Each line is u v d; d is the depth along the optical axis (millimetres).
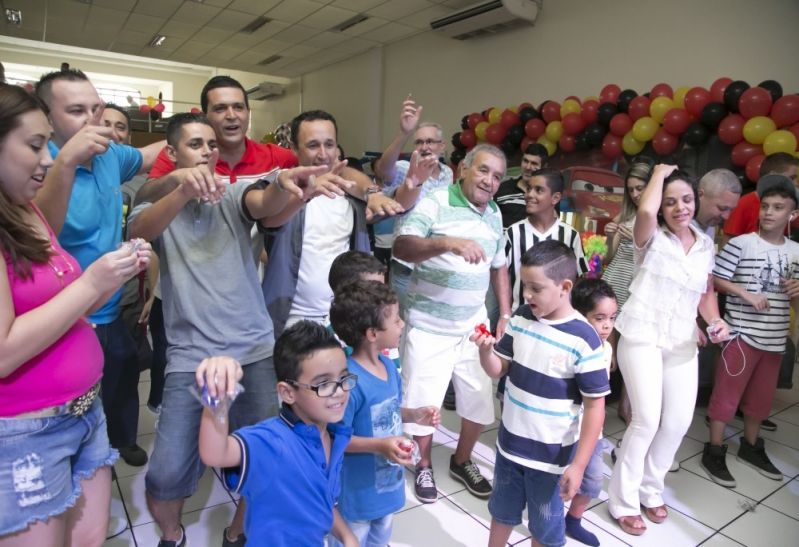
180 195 1363
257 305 1700
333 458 1250
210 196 1365
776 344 2578
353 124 9453
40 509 1127
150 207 1435
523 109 5441
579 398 1580
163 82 13539
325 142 2115
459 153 6363
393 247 2139
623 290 2830
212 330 1598
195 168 1355
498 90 6574
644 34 4957
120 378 2078
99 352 1296
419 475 2314
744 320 2586
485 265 2180
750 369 2594
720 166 4020
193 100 13859
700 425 3184
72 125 1710
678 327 2076
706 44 4496
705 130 3953
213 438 1010
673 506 2338
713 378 3268
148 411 3033
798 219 2984
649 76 4938
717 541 2100
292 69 10414
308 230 2074
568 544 2031
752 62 4207
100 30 7996
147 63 12750
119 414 2104
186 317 1584
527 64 6176
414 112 2451
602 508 2283
